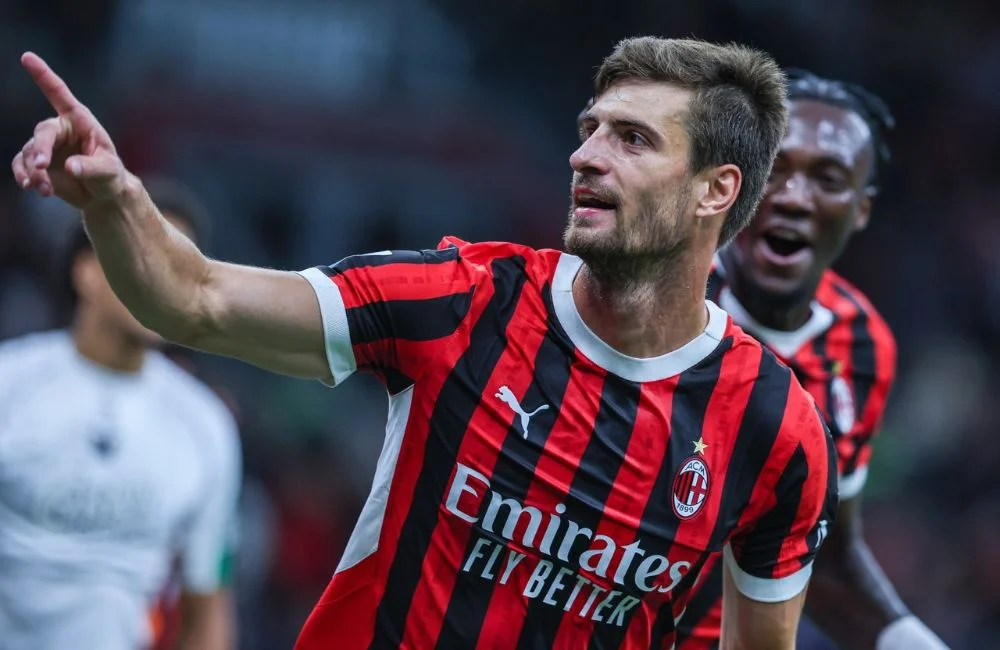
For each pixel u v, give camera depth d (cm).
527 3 4556
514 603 922
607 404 928
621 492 927
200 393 1638
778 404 962
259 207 4044
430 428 912
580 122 968
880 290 4503
